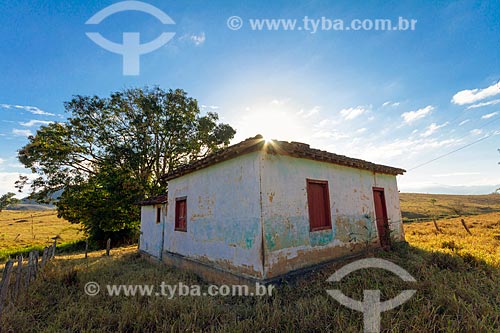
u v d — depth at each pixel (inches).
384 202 365.4
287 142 231.6
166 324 147.0
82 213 717.9
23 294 193.0
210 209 273.7
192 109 866.1
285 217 226.2
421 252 304.0
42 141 711.1
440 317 141.3
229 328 141.4
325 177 277.3
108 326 151.9
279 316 150.0
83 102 751.7
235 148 227.8
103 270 300.0
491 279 204.8
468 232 535.5
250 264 213.2
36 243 948.6
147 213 452.1
